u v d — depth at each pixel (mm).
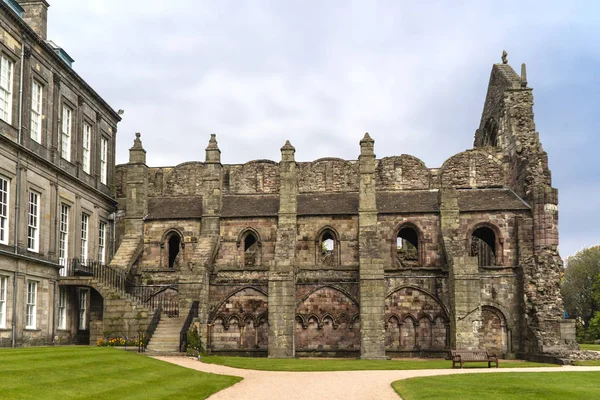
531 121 54500
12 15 39438
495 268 51312
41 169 43156
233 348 51062
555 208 50812
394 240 53281
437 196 55000
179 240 55406
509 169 55562
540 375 30547
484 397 23359
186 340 42375
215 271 52250
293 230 52812
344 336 50500
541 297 49188
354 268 51250
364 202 52281
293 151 54625
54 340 44312
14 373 22984
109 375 26031
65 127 48125
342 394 24969
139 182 55719
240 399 23781
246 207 55594
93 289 47375
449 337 50031
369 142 53312
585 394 24078
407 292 51219
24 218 40719
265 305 51594
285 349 48594
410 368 37125
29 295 41844
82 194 49875
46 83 44281
